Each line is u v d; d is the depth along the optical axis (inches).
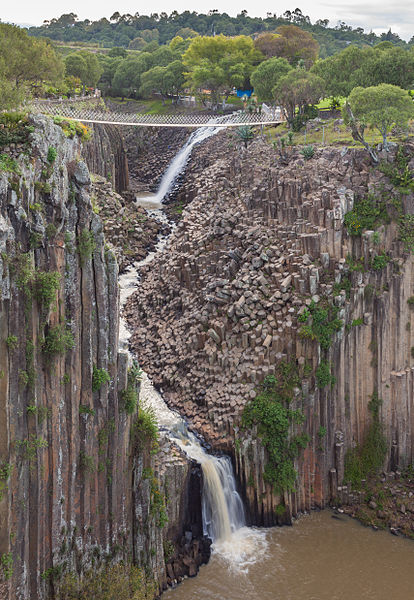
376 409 2741.1
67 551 1887.3
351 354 2699.3
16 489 1684.3
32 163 1707.7
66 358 1834.4
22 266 1642.5
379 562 2342.5
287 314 2743.6
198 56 6860.2
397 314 2748.5
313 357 2610.7
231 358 2805.1
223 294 3024.1
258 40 6707.7
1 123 1715.1
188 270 3435.0
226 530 2454.5
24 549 1731.1
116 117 4099.4
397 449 2775.6
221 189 3996.1
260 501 2517.2
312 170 3154.5
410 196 2822.3
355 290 2691.9
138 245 4357.8
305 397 2576.3
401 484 2714.1
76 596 1899.6
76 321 1849.2
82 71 6884.8
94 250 1879.9
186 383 2913.4
